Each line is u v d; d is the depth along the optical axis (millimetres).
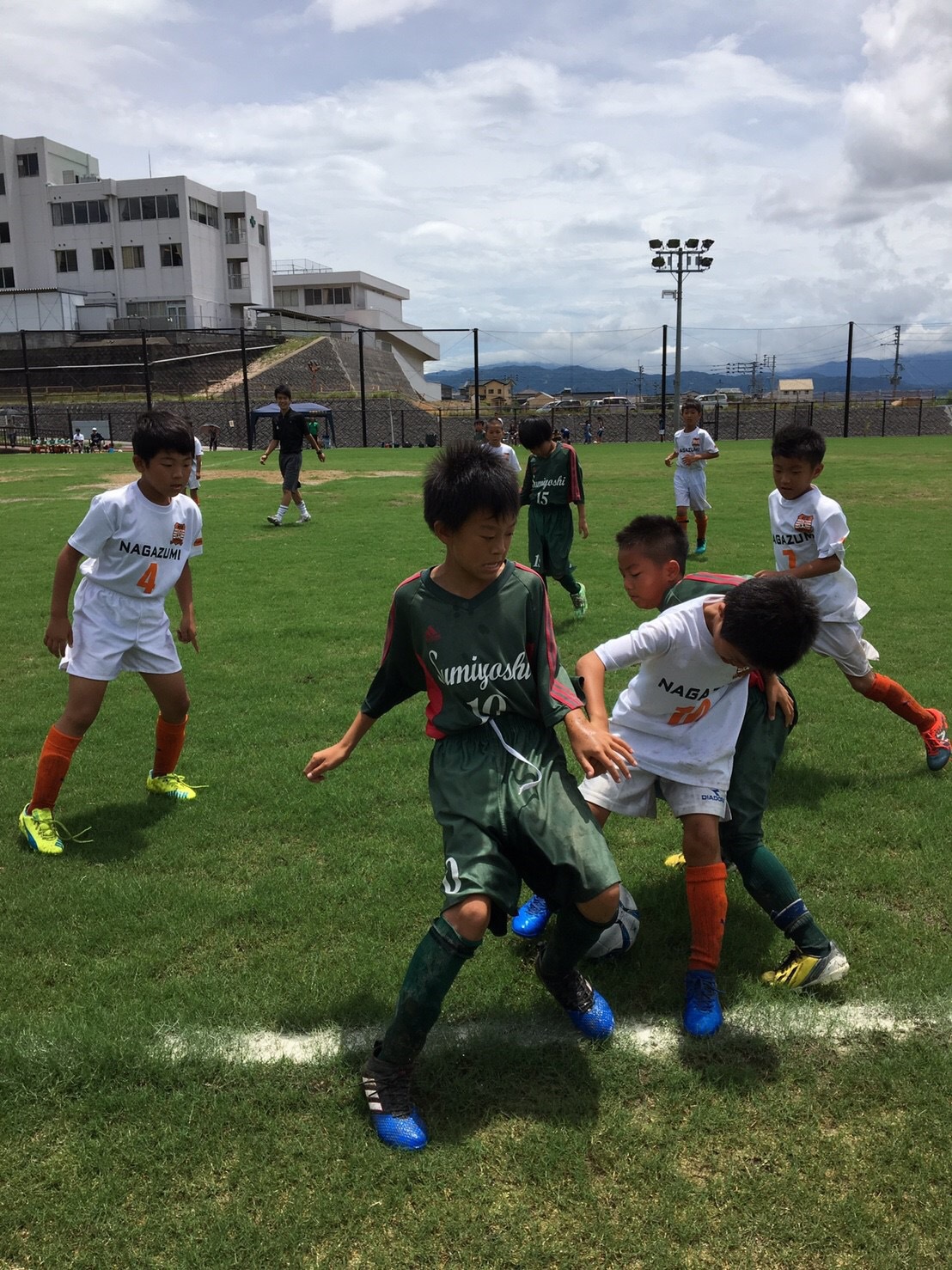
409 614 2424
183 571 4156
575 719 2348
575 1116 2195
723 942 2955
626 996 2676
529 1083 2314
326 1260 1821
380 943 2926
